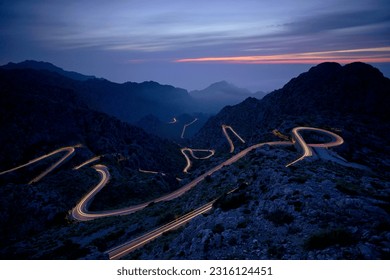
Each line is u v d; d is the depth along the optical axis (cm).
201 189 7200
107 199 11412
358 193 3144
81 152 18225
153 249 3475
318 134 13662
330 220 2367
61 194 10806
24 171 15125
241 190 4256
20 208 9006
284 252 2039
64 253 5112
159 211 6781
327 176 4362
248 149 13288
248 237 2412
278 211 2702
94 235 6238
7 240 7881
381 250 1798
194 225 3247
